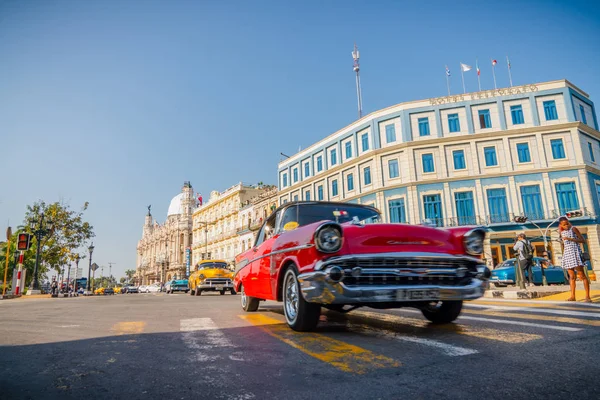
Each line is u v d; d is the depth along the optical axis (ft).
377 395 6.51
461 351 9.47
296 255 12.71
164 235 285.64
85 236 126.82
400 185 96.68
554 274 49.75
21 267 79.46
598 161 93.20
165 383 7.45
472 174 92.27
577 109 92.32
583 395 6.29
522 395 6.36
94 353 10.25
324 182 122.42
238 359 9.18
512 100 93.56
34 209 122.01
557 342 10.19
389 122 103.30
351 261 11.23
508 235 86.79
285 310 13.71
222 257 186.50
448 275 11.88
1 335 13.65
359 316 16.81
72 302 40.42
